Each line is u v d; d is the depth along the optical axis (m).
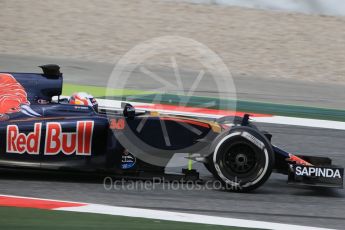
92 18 64.44
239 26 63.84
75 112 23.22
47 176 23.80
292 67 54.84
